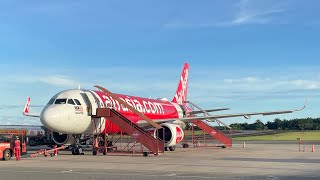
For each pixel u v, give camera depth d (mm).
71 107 27781
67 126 27516
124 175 15445
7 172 16734
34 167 19062
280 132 117250
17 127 48656
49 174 15867
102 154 29375
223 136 40500
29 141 48031
